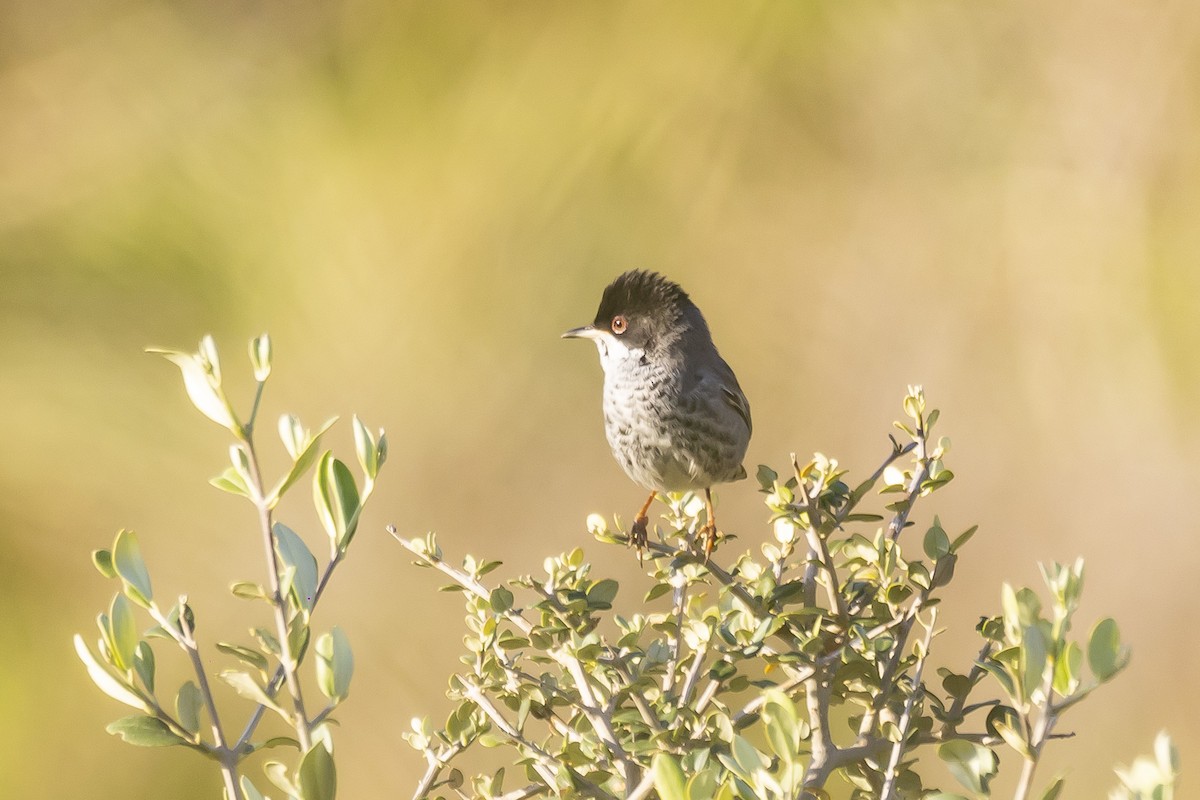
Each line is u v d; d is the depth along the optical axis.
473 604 5.09
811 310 12.77
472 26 12.23
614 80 12.11
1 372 11.82
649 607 12.02
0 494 11.61
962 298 12.94
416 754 11.28
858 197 12.95
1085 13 13.20
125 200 12.21
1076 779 11.43
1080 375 12.78
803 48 12.58
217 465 12.11
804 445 12.65
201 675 3.98
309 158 12.16
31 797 11.09
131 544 4.04
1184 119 13.10
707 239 12.42
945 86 13.05
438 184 11.99
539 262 12.09
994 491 12.68
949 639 12.14
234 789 3.94
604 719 4.70
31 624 11.53
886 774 4.36
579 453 12.20
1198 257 12.79
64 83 12.59
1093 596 12.38
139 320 12.19
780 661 4.69
